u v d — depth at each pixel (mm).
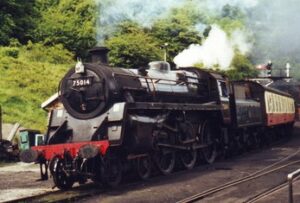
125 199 9266
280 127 28031
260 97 23109
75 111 11711
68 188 11023
